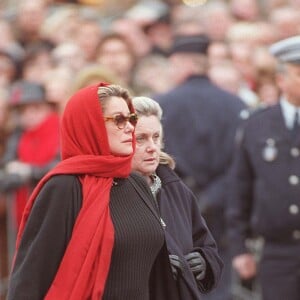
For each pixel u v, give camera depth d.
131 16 31.95
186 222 14.57
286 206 19.86
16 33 30.45
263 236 20.11
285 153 20.02
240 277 22.14
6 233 22.92
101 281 13.05
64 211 13.25
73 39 30.05
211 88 21.72
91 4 35.19
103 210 13.25
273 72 26.67
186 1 34.44
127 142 13.52
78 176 13.39
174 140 21.39
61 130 13.67
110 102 13.45
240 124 21.20
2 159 23.03
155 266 13.88
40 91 22.67
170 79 25.50
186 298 13.99
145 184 13.94
